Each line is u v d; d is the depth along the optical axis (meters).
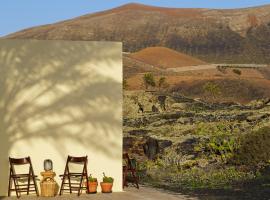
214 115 26.84
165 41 175.88
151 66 108.25
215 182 16.50
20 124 13.84
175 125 25.95
